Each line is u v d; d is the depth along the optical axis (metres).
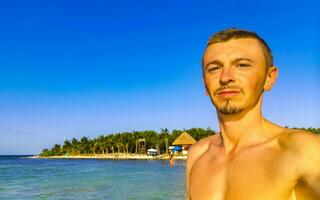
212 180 0.75
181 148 48.75
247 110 0.73
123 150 71.88
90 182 13.34
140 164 37.47
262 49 0.73
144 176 16.80
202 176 0.78
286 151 0.66
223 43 0.73
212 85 0.74
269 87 0.76
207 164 0.79
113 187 11.06
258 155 0.70
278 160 0.66
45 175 19.06
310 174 0.62
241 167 0.70
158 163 39.12
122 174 18.86
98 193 9.49
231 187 0.70
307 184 0.63
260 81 0.72
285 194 0.64
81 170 24.95
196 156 0.88
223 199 0.71
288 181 0.64
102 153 76.38
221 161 0.76
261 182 0.67
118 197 8.51
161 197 8.30
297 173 0.64
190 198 0.80
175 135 59.94
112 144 71.12
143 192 9.44
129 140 67.75
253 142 0.72
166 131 61.25
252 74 0.71
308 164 0.63
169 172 20.67
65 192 9.95
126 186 11.33
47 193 9.85
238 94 0.71
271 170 0.66
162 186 11.13
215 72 0.73
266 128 0.73
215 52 0.73
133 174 18.77
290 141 0.67
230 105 0.72
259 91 0.72
